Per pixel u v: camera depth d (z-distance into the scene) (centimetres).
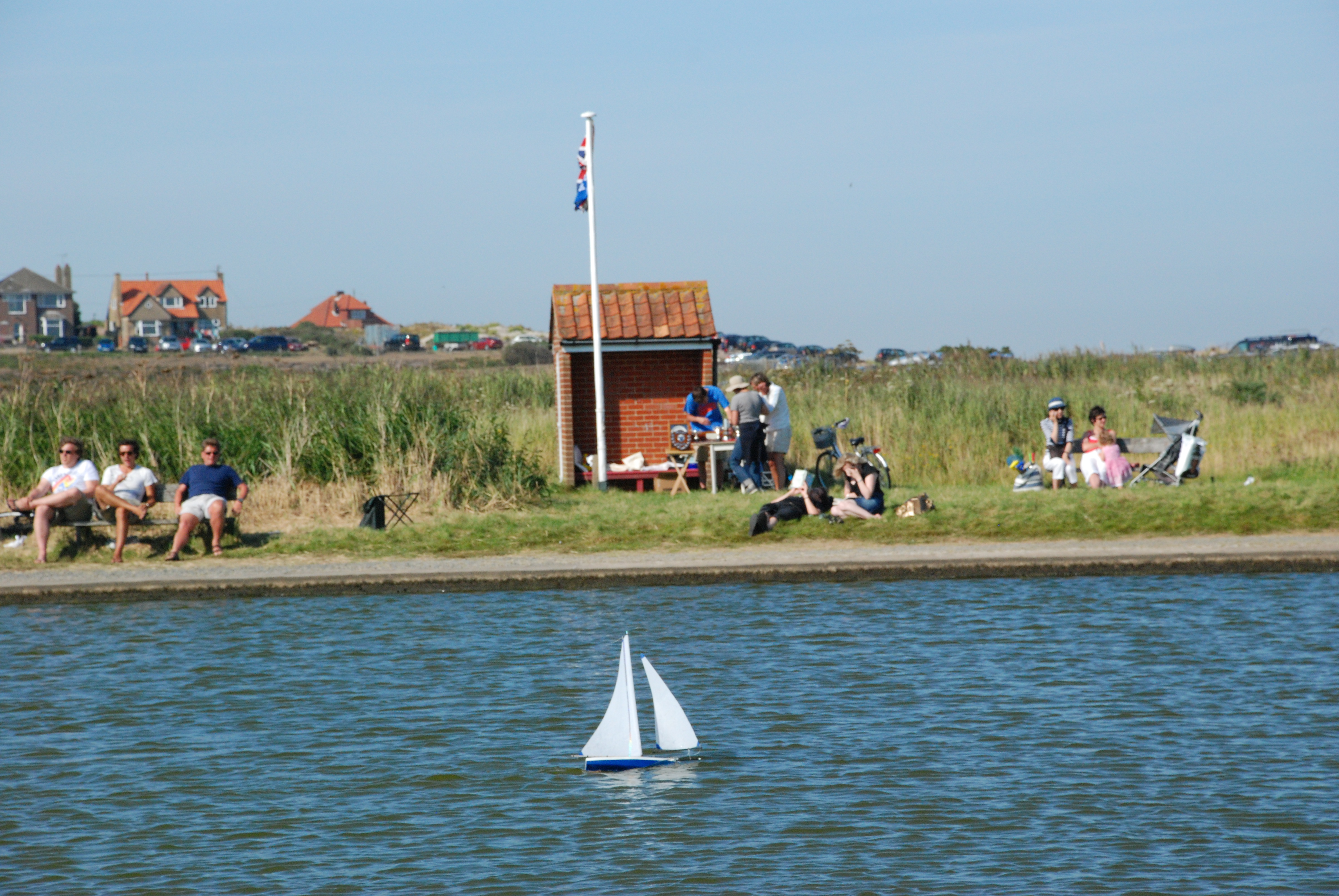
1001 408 7644
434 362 19125
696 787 2609
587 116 6600
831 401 8044
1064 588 4441
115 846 2356
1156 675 3322
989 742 2830
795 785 2606
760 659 3566
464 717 3103
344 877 2209
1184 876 2139
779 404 6356
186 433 6197
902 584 4584
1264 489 5650
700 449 6625
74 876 2228
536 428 7412
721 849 2300
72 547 5244
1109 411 7838
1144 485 5884
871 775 2648
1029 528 5247
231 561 5053
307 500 5841
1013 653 3572
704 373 6956
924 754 2762
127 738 2972
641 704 3209
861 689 3262
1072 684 3256
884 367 9481
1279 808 2417
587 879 2183
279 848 2339
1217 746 2762
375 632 3994
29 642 3912
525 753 2847
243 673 3522
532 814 2491
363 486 5894
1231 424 7462
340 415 6456
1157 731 2872
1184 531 5203
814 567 4669
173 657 3703
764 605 4275
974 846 2281
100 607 4447
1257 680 3256
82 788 2653
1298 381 9156
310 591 4588
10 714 3162
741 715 3072
